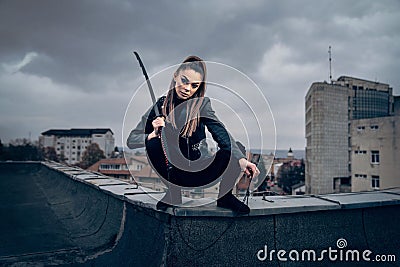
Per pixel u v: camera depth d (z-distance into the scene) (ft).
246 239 6.48
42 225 12.14
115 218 9.93
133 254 7.42
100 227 10.69
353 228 7.27
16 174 31.27
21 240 10.09
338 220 7.18
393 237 7.61
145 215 7.54
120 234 8.96
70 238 10.28
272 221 6.66
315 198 7.83
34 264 8.05
